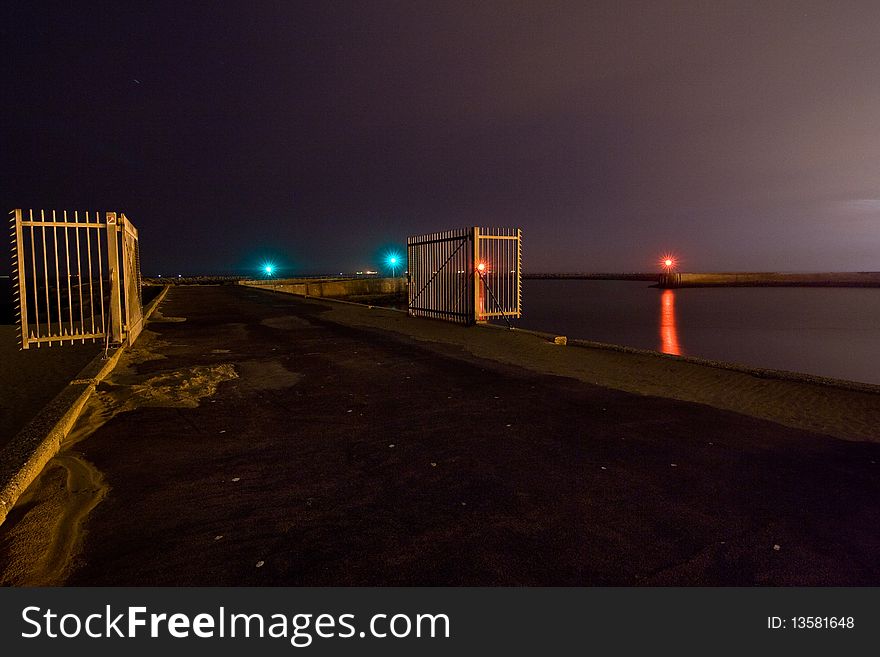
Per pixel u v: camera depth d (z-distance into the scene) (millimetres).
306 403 6621
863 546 3215
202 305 24125
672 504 3787
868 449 4887
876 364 29250
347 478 4305
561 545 3254
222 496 3988
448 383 7688
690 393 7043
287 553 3203
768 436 5266
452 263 15711
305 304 24875
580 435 5336
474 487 4105
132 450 4969
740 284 118125
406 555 3166
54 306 26094
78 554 3209
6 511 3678
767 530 3406
